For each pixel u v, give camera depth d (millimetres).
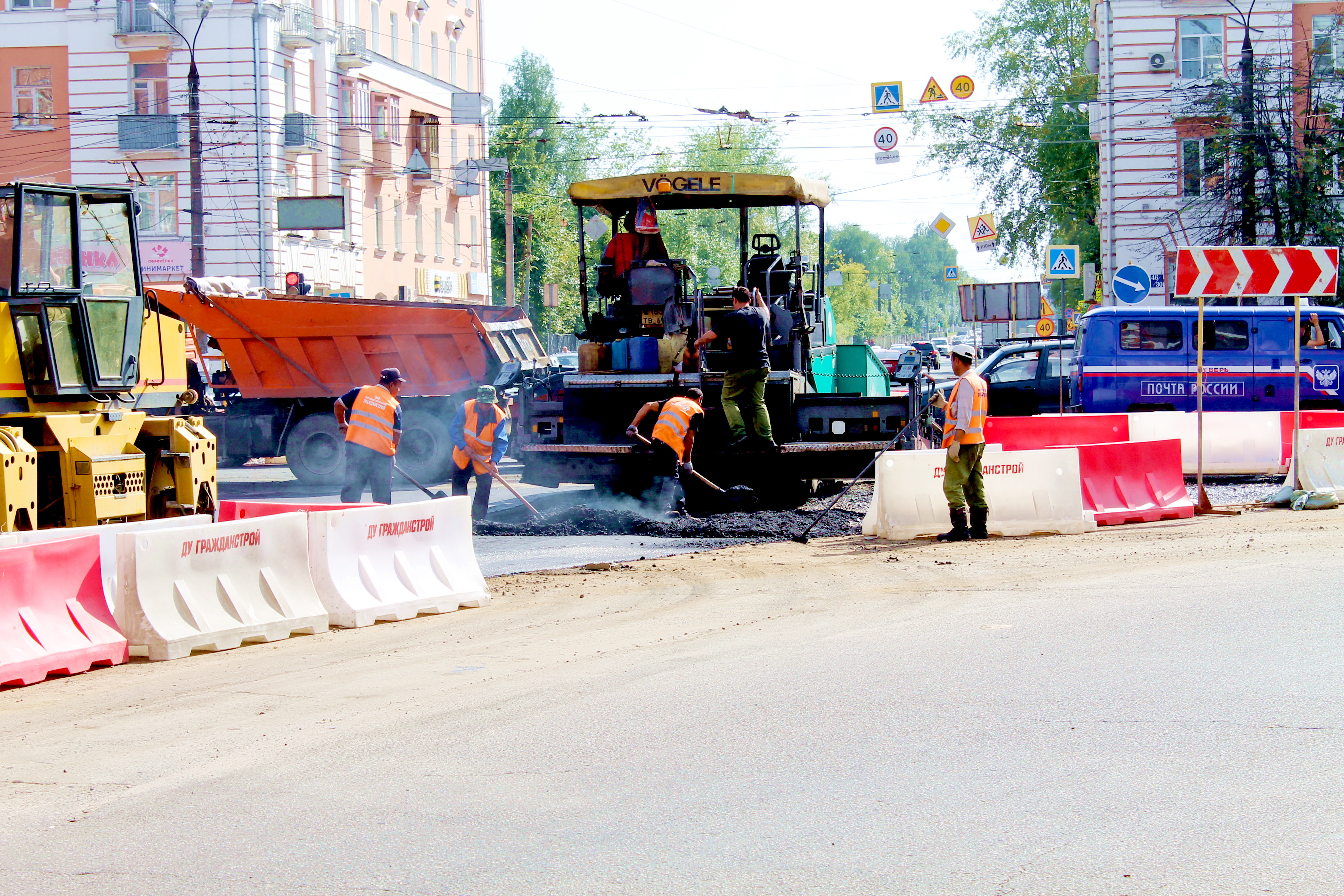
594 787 7934
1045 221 79812
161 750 9172
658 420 24125
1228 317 31312
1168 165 61531
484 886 6395
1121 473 21734
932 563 17594
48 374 16219
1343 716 8992
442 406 33031
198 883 6547
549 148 117375
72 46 61688
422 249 79625
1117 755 8266
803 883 6340
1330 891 6082
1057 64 81188
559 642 12891
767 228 25922
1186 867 6414
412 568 15375
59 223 16469
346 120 68688
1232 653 11062
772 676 10758
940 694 9961
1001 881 6297
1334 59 59031
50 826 7543
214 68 60312
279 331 33062
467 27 87188
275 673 11883
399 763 8602
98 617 12750
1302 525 19859
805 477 24375
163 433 17469
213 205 60344
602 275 25703
